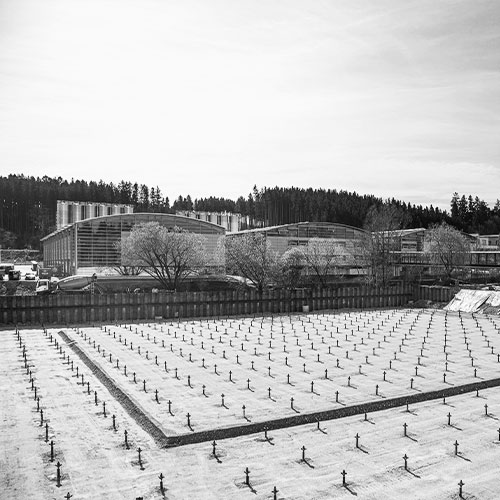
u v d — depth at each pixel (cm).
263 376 4025
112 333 5938
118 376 3962
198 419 3000
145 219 10881
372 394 3534
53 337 5694
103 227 10494
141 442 2708
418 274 11119
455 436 2800
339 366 4381
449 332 6250
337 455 2552
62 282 9219
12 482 2262
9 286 9294
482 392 3688
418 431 2877
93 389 3634
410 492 2186
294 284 9850
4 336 5731
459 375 4084
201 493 2173
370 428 2928
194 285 9550
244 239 9762
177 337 5706
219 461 2486
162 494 2162
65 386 3706
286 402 3347
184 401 3350
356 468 2406
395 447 2648
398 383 3834
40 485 2236
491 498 2144
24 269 15112
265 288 9469
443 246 11688
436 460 2492
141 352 4853
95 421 3006
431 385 3772
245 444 2694
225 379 3925
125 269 10112
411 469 2397
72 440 2723
